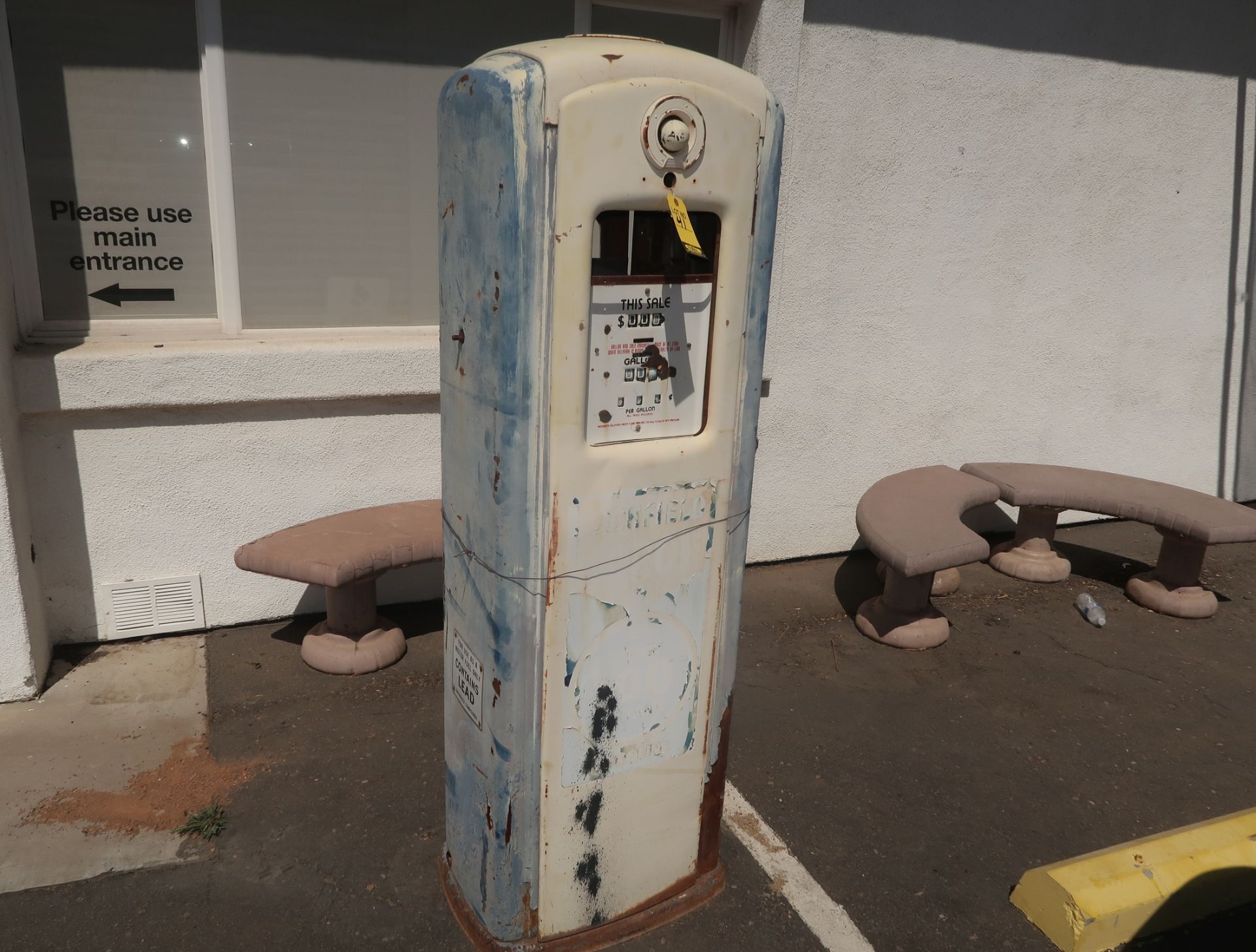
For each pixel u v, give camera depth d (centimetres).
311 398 388
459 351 221
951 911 276
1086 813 325
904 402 523
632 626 233
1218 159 559
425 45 393
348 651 383
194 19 358
